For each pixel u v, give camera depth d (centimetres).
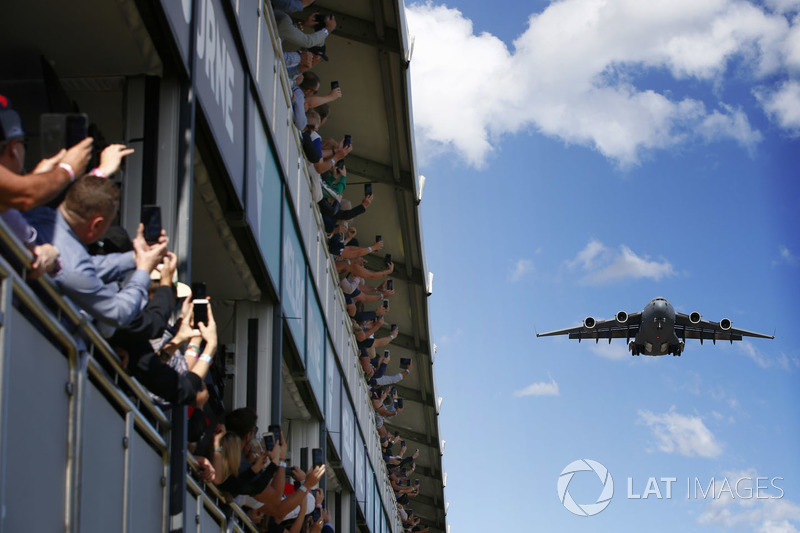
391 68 1831
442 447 3566
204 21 823
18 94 639
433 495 3978
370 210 2288
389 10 1712
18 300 431
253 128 1045
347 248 1875
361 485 2197
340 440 1823
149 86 757
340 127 2052
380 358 2450
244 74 1007
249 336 1181
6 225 400
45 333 465
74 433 491
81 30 701
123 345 563
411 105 1952
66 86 763
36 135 601
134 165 744
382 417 2667
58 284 470
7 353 409
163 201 740
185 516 696
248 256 1087
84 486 513
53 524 471
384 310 2192
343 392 1877
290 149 1305
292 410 1535
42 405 458
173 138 750
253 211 1036
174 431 689
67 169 428
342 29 1753
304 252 1418
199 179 914
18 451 431
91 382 526
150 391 594
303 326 1397
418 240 2384
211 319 652
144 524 631
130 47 724
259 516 988
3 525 412
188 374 612
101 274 536
